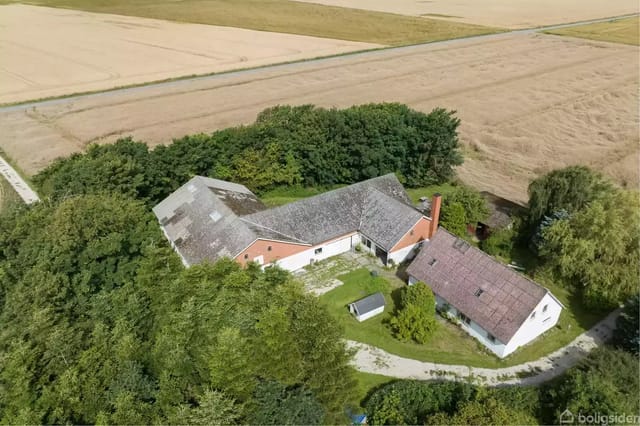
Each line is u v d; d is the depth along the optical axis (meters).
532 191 48.38
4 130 81.12
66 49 131.00
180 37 148.25
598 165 70.06
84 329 29.27
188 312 27.61
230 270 34.41
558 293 42.97
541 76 116.62
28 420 22.61
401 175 61.94
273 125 61.69
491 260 38.50
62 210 37.72
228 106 95.56
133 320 29.48
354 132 58.84
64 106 92.69
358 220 49.16
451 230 49.19
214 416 22.64
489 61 130.62
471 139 81.38
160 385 24.69
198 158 56.16
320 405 25.45
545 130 84.44
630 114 90.69
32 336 27.41
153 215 50.56
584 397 27.67
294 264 45.94
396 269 46.56
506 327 35.00
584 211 42.53
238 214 45.72
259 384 24.95
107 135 80.44
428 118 61.09
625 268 39.28
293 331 27.11
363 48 142.38
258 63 125.25
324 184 63.34
